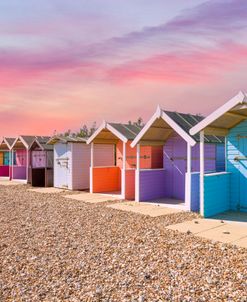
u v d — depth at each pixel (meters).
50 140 17.83
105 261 5.61
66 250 6.23
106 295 4.30
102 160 17.17
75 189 16.62
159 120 11.55
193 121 11.77
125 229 7.90
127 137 13.09
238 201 10.55
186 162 12.66
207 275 4.93
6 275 5.00
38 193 15.30
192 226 8.23
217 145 13.22
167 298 4.19
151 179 12.88
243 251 6.14
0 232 7.62
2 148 24.72
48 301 4.14
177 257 5.78
